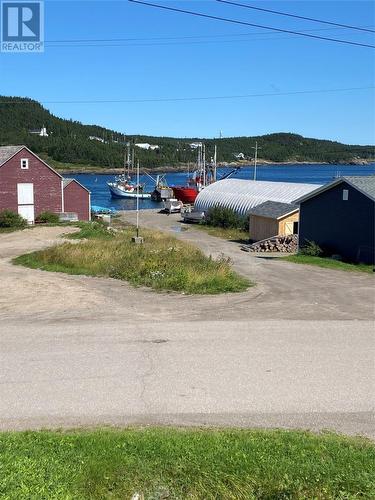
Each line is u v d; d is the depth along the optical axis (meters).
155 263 22.53
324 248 32.41
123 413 8.77
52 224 47.72
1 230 45.50
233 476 6.44
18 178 50.84
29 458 6.68
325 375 10.52
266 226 43.22
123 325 14.42
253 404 9.14
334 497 6.14
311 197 33.50
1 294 18.89
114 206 96.75
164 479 6.41
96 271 23.48
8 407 8.98
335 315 15.72
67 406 9.02
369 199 29.33
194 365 11.09
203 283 20.12
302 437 7.68
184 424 8.34
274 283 21.55
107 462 6.67
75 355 11.74
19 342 12.74
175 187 100.25
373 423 8.47
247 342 12.77
